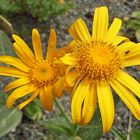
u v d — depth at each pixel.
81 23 0.18
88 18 0.36
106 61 0.17
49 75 0.18
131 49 0.18
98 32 0.18
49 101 0.18
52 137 0.28
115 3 0.37
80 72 0.17
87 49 0.18
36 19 0.35
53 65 0.18
